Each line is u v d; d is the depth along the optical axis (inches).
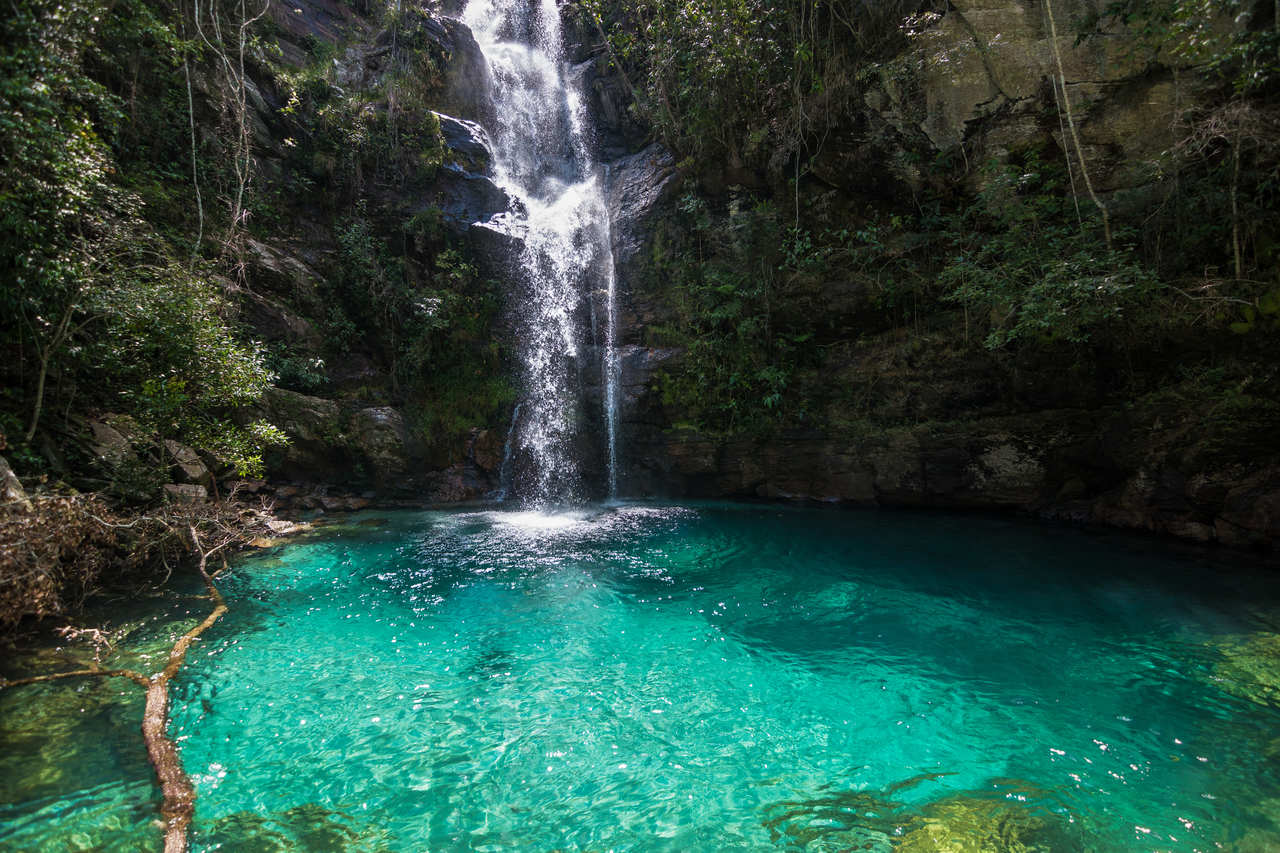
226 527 332.2
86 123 241.0
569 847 116.4
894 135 416.5
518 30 796.6
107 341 288.7
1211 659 189.8
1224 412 301.0
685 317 513.0
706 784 136.6
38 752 144.3
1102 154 364.8
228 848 114.2
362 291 518.6
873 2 425.1
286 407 439.2
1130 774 135.9
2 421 259.8
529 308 581.3
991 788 132.7
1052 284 322.3
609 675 192.9
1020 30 378.9
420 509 460.4
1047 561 298.5
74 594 244.5
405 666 198.7
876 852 113.0
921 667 195.0
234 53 500.4
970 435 399.2
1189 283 328.5
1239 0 286.4
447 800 130.9
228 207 460.1
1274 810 122.0
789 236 470.0
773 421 463.8
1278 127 299.0
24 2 211.3
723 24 465.1
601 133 712.4
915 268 425.4
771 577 289.9
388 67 612.7
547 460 533.0
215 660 199.9
